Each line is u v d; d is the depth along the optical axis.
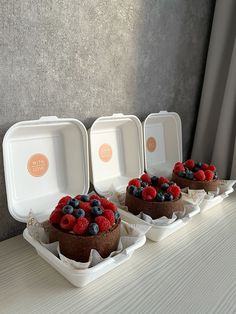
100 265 0.57
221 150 1.33
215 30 1.28
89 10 0.81
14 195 0.75
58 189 0.87
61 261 0.58
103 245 0.60
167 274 0.65
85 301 0.56
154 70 1.10
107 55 0.90
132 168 1.08
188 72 1.29
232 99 1.27
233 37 1.32
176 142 1.24
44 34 0.72
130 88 1.02
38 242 0.63
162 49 1.10
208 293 0.60
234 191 1.21
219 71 1.33
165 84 1.17
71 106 0.84
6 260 0.67
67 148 0.88
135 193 0.80
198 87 1.39
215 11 1.28
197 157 1.41
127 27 0.94
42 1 0.69
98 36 0.85
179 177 1.00
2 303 0.54
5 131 0.71
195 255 0.73
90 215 0.62
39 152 0.81
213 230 0.87
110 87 0.94
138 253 0.73
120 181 1.04
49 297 0.56
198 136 1.39
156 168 1.20
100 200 0.69
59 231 0.61
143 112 1.10
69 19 0.77
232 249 0.77
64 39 0.77
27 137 0.78
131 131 1.05
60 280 0.62
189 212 0.83
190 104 1.37
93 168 0.92
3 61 0.66
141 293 0.59
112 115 0.95
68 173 0.89
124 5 0.90
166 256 0.72
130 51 0.97
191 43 1.25
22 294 0.57
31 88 0.73
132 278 0.64
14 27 0.66
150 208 0.78
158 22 1.05
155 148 1.23
